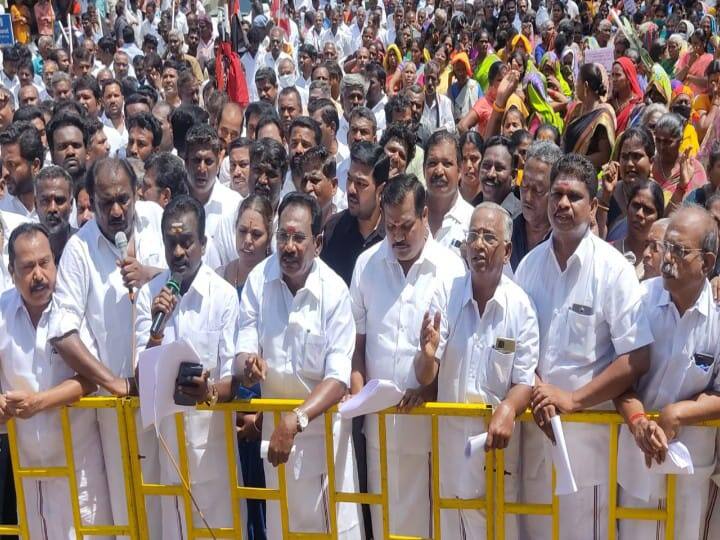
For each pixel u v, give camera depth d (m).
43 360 4.21
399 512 4.32
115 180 4.42
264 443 3.93
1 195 6.31
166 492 4.13
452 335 4.09
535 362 3.94
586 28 18.80
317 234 4.21
